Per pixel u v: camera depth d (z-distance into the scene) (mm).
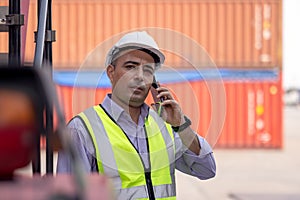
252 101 30844
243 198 18188
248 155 29859
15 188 1791
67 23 30688
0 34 16812
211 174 4605
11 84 1796
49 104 1841
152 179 4277
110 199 1905
